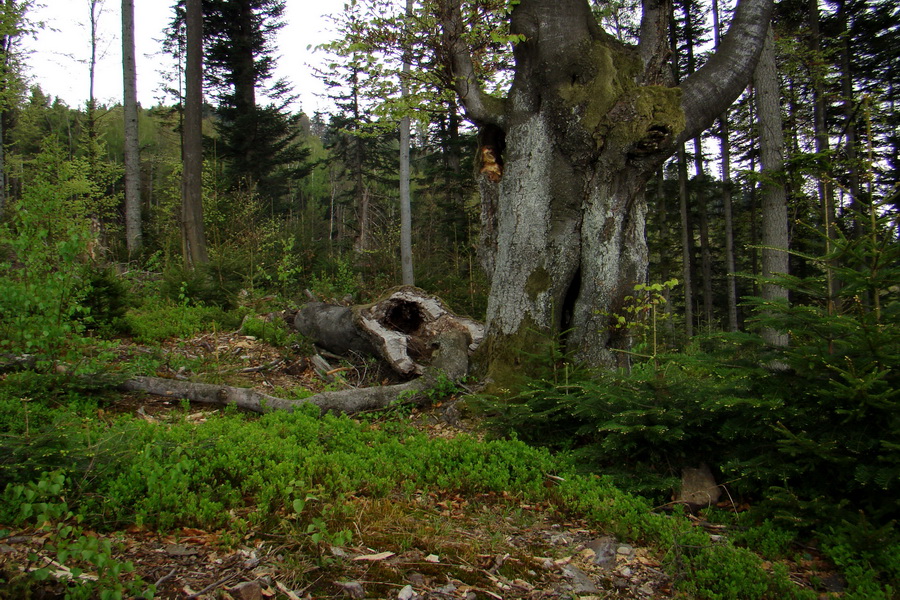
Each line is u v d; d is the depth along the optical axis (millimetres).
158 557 2973
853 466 3678
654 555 3516
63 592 2535
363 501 3928
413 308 8414
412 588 2867
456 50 7227
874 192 3805
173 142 38219
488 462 4809
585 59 6934
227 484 3791
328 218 35031
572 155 7094
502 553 3375
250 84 26234
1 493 3305
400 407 6750
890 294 3867
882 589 3104
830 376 3848
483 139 7977
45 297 5531
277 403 6309
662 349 7762
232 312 10328
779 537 3629
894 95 15758
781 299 4172
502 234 7473
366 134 9195
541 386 5941
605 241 7070
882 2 16547
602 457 4750
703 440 4594
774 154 11688
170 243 14891
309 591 2760
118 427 4434
